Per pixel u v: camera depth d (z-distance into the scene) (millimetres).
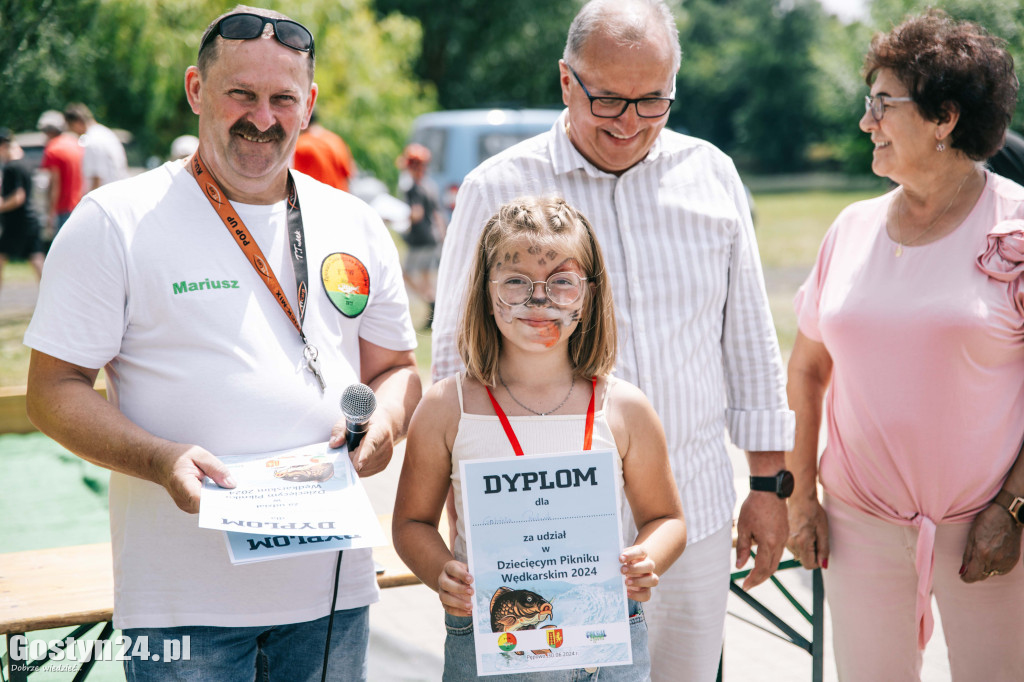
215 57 2014
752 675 3785
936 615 4168
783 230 20844
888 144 2547
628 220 2482
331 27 15766
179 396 2045
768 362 2623
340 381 2186
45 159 10352
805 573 4789
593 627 1938
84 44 10117
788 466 2941
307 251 2186
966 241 2500
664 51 2307
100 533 4625
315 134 7695
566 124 2529
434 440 2125
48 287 2023
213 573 2061
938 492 2553
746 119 49625
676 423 2471
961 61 2391
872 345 2588
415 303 10703
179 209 2080
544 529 1947
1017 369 2520
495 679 2053
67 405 2000
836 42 15000
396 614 4266
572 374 2131
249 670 2184
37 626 2482
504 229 2037
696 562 2525
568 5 27422
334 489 1938
